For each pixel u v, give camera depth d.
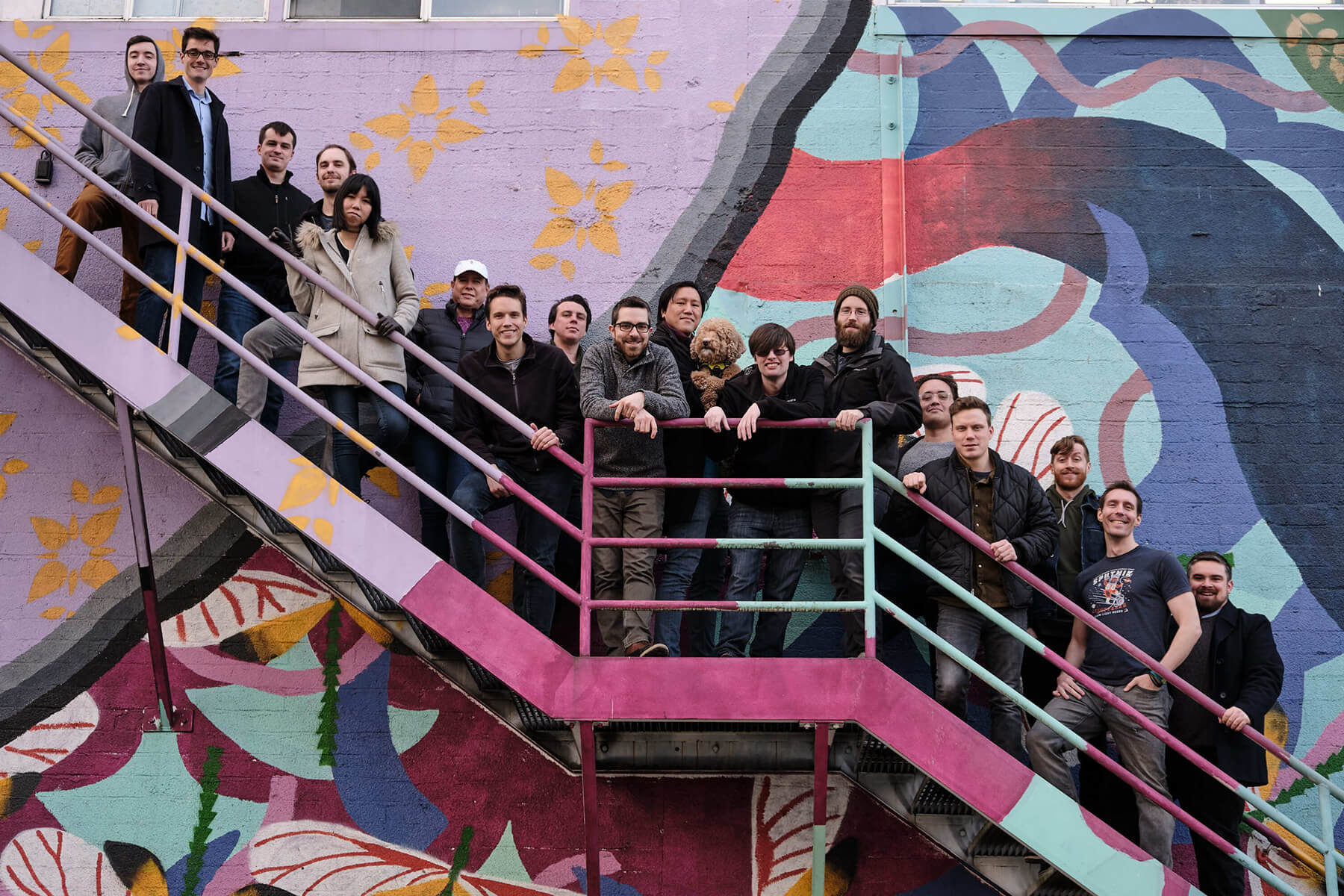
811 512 6.00
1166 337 7.17
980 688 6.55
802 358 7.10
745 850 6.34
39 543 6.84
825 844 5.84
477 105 7.52
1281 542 6.88
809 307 7.18
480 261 7.23
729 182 7.38
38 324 5.80
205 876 6.36
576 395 6.13
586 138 7.47
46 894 6.33
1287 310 7.22
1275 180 7.41
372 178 7.04
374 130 7.46
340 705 6.60
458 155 7.44
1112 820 6.08
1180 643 5.67
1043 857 5.20
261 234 5.94
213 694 6.62
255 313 6.88
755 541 5.39
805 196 7.36
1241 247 7.32
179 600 6.75
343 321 6.20
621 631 6.00
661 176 7.40
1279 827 6.47
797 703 5.31
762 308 7.19
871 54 7.59
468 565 6.12
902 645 6.59
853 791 6.44
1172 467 6.98
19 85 7.50
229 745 6.55
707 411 5.92
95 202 6.89
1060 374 7.11
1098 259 7.29
